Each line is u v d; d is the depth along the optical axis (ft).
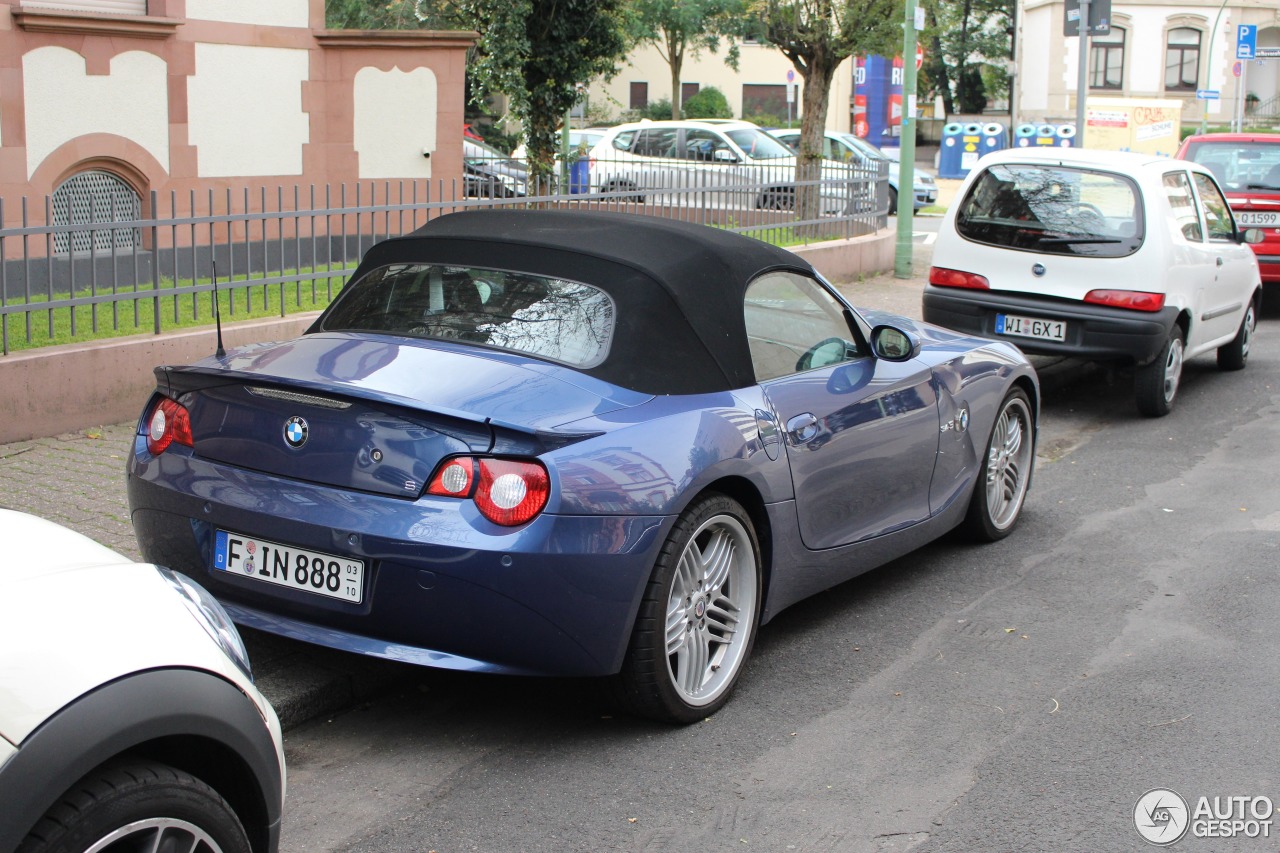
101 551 10.19
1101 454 28.04
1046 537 21.86
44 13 34.09
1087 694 15.34
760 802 12.63
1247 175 47.78
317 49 42.01
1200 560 20.56
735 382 14.98
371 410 12.76
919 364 18.67
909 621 17.75
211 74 38.96
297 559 12.98
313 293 29.55
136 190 37.45
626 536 12.89
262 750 9.23
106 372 24.58
